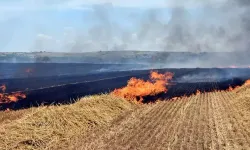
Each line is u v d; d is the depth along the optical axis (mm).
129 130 15422
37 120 15117
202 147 12398
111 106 20516
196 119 17906
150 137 14023
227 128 15508
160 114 19688
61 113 16469
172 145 12672
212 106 22531
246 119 17438
